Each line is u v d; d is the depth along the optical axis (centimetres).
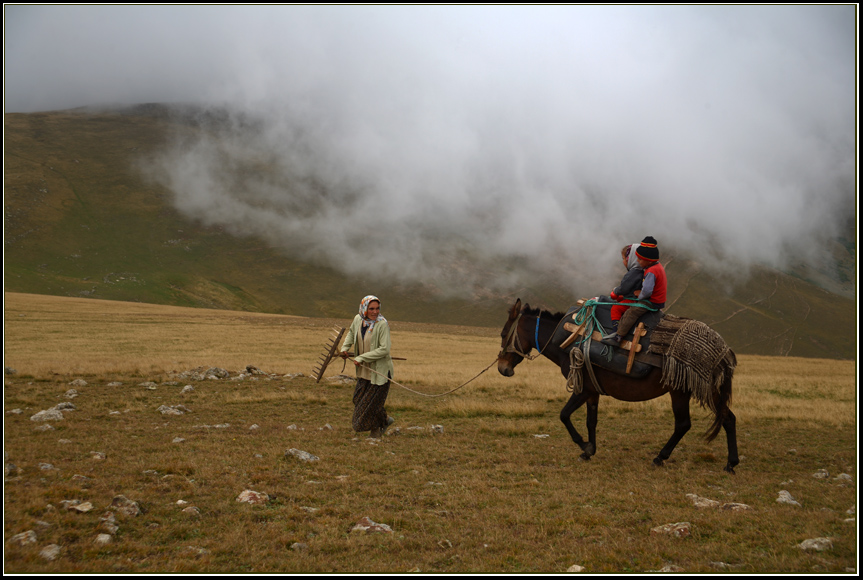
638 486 704
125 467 687
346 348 989
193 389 1457
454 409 1296
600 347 814
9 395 1227
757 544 521
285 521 546
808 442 1026
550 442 977
